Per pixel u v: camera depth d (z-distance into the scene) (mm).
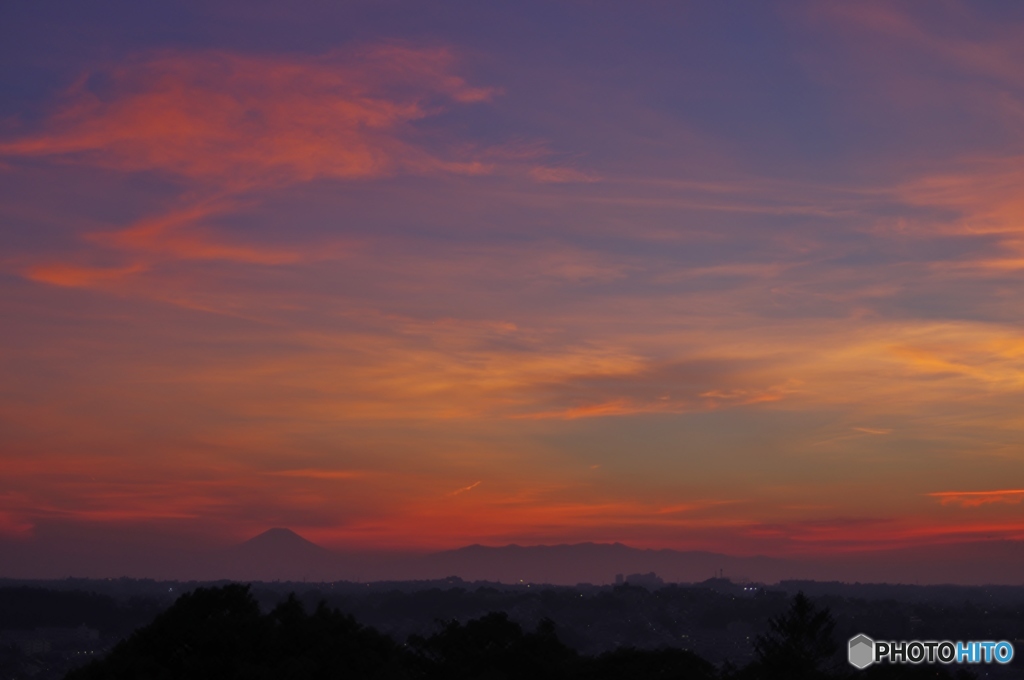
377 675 35469
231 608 36438
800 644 53000
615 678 46969
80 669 33094
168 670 32719
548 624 50938
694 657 49656
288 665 33094
